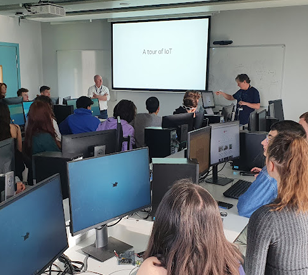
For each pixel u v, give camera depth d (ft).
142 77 23.38
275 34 19.17
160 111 23.35
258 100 18.04
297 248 3.96
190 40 21.50
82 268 4.87
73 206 4.78
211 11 20.29
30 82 26.30
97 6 19.04
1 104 9.26
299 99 19.16
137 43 23.12
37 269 3.91
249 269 4.09
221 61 20.84
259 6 18.24
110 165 5.28
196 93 13.00
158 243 2.87
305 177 3.97
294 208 3.96
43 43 26.68
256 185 6.52
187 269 2.69
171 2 17.97
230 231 6.08
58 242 4.42
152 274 2.77
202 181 8.79
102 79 24.98
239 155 9.48
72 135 7.18
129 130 10.14
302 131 6.74
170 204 2.86
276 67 19.39
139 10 19.92
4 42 23.94
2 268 3.35
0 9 20.75
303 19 18.44
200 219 2.77
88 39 25.02
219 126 8.51
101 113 21.56
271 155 4.24
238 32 20.08
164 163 6.23
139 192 5.75
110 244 5.50
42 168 6.80
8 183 5.17
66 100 17.92
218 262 2.76
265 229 3.97
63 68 26.30
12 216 3.52
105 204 5.23
